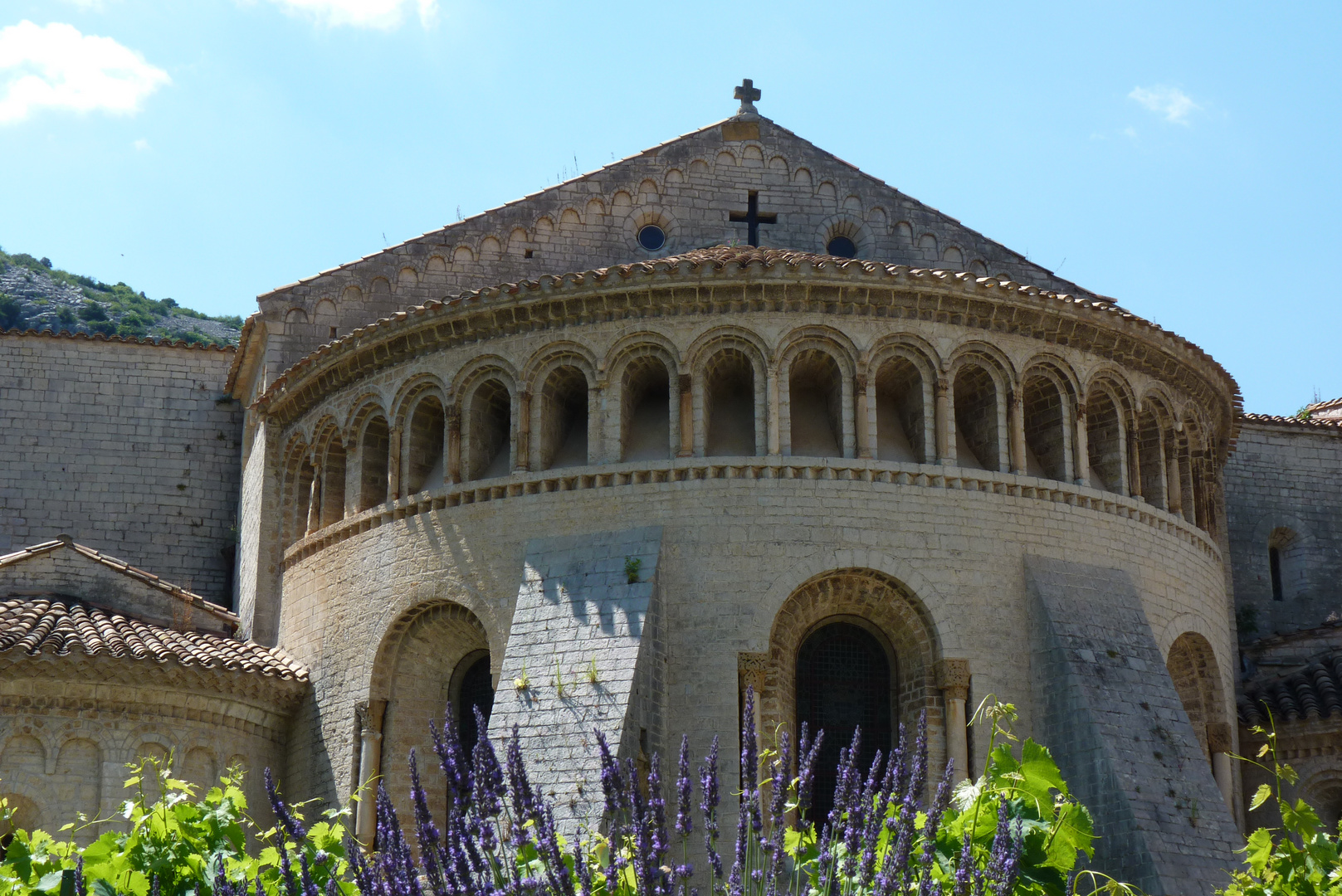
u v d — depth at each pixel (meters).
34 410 48.59
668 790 31.86
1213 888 30.17
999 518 34.66
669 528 33.66
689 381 34.56
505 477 35.19
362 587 37.00
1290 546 49.75
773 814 16.88
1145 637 34.31
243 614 42.84
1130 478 37.12
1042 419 36.66
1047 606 33.78
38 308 94.25
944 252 44.03
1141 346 37.25
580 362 35.50
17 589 38.88
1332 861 22.98
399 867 16.12
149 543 48.03
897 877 16.38
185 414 49.41
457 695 36.56
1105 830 31.09
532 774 30.59
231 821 21.70
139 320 97.31
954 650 33.28
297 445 40.94
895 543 33.72
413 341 37.09
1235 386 40.78
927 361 35.19
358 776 35.53
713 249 38.56
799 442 35.00
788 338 34.75
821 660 34.66
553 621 32.81
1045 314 35.81
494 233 43.06
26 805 33.84
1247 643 46.84
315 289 42.41
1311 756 39.81
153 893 16.66
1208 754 37.97
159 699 35.75
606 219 43.38
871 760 34.09
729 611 32.97
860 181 44.22
